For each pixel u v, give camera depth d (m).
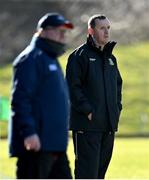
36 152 16.70
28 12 110.94
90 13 109.69
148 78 89.62
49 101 16.78
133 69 93.06
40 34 16.98
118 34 105.94
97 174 22.62
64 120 16.97
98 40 22.64
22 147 16.56
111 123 22.66
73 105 22.45
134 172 34.50
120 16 109.38
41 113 16.73
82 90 22.66
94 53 22.73
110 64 22.88
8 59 100.69
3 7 111.75
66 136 17.06
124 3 111.06
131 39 104.75
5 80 88.88
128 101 81.81
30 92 16.47
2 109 42.16
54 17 16.91
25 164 16.77
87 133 22.48
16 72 16.59
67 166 17.45
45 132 16.73
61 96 16.95
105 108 22.62
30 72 16.53
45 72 16.75
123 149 48.88
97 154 22.56
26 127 16.25
